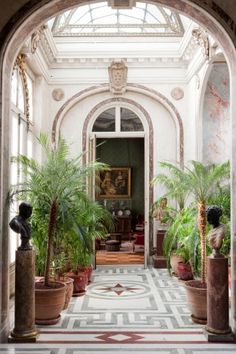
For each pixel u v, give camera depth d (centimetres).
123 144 1908
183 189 748
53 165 654
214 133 1061
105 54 1166
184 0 581
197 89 1068
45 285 660
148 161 1220
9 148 598
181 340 573
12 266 834
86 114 1226
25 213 585
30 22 593
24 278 570
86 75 1202
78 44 1166
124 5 627
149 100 1230
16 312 572
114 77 1189
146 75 1205
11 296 830
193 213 811
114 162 1903
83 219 772
